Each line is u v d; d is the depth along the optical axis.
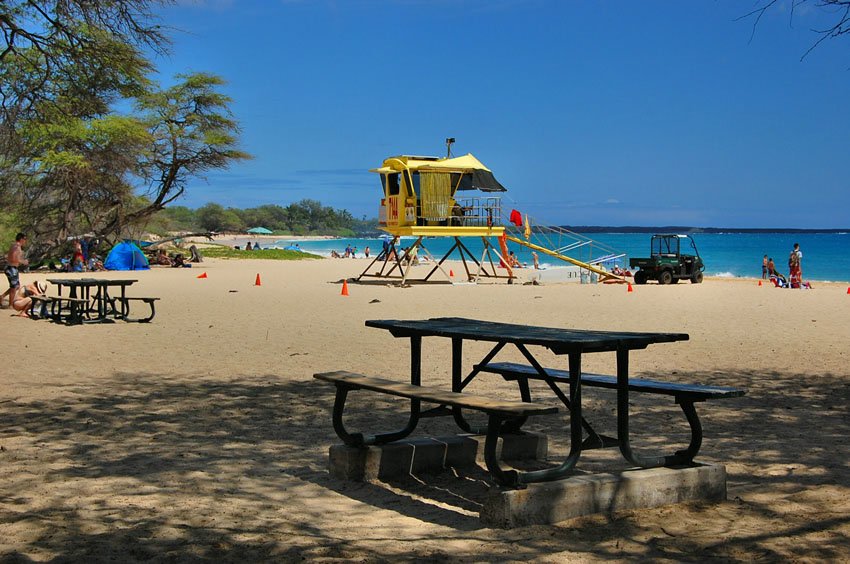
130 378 10.50
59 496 5.42
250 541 4.58
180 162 53.34
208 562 4.25
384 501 5.44
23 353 12.73
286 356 12.52
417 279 36.50
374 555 4.36
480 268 38.12
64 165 44.25
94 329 16.20
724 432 7.50
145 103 52.41
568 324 17.61
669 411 8.49
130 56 16.14
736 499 5.40
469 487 5.81
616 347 5.25
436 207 35.97
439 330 5.77
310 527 4.86
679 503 5.30
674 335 5.33
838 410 8.53
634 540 4.60
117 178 47.94
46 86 16.77
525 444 6.65
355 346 13.70
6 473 5.99
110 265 44.78
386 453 6.05
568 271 48.53
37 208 48.22
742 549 4.45
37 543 4.52
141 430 7.52
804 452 6.70
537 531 4.77
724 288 33.47
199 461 6.42
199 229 197.75
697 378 10.55
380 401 9.02
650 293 29.11
